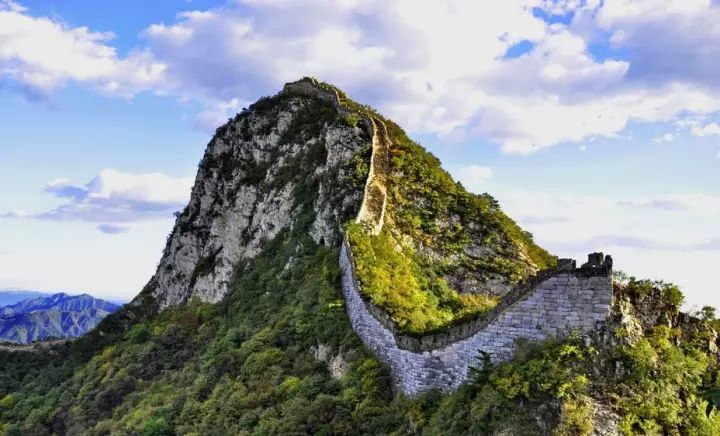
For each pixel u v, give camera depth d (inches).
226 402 1973.4
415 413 1406.3
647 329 1222.9
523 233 2755.9
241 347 2246.6
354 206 2491.4
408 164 2851.9
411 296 2012.8
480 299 2325.3
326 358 1882.4
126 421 2412.6
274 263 2768.2
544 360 1200.2
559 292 1258.0
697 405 1163.3
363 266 2039.9
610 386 1155.3
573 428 1102.4
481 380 1275.8
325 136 3132.4
